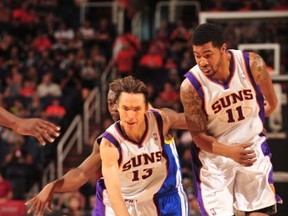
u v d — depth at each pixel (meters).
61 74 28.25
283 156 12.40
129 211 8.37
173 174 8.31
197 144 8.15
